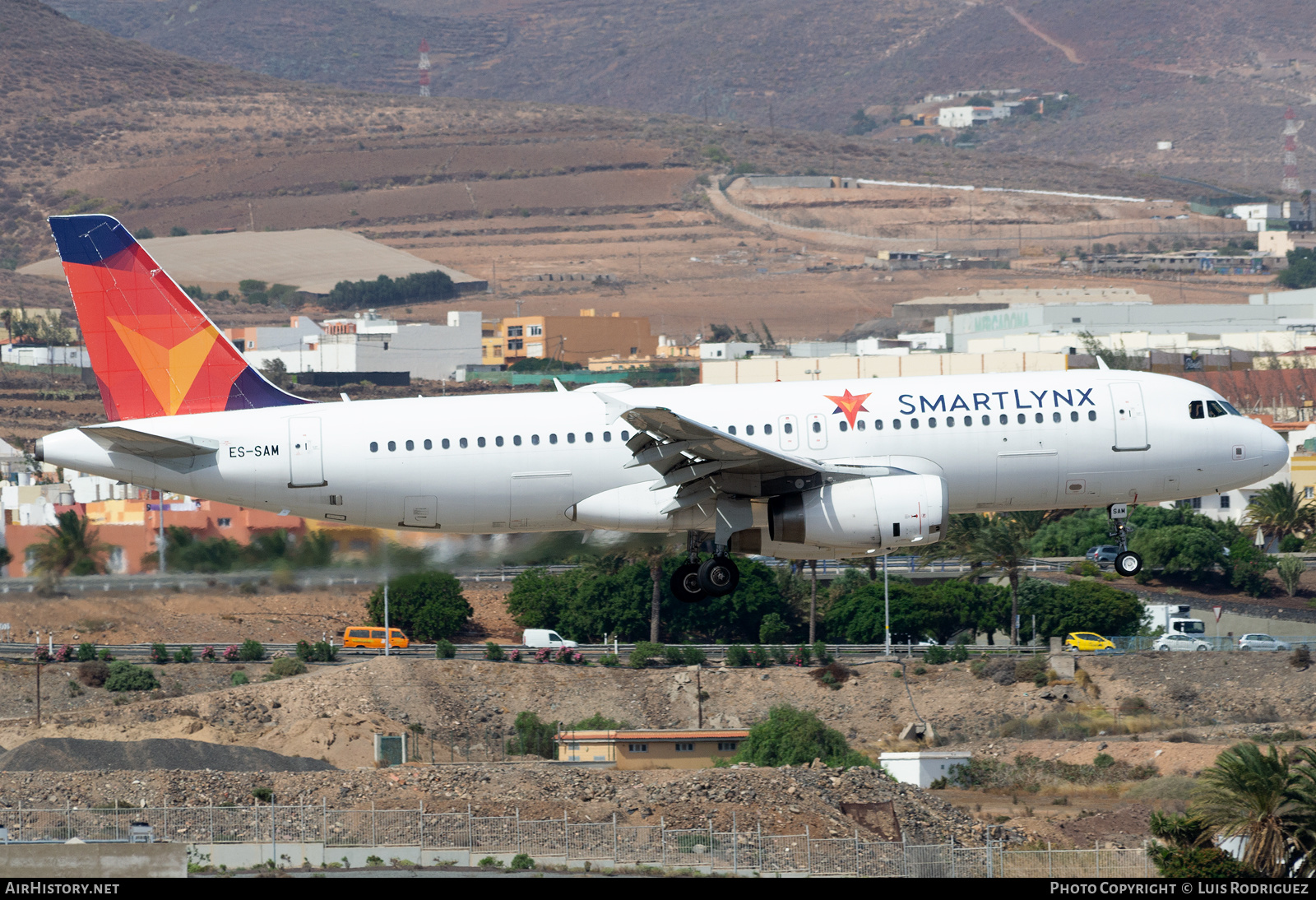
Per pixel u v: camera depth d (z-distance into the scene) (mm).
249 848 136875
